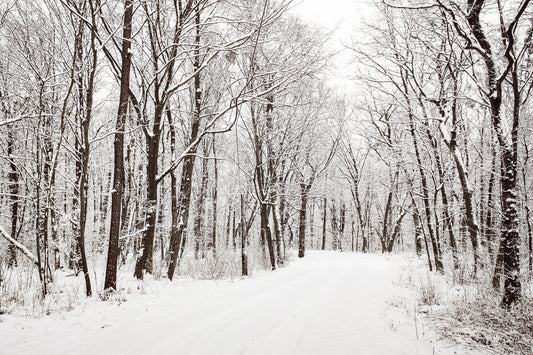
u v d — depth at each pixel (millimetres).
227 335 6480
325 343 6223
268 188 21391
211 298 10000
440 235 21297
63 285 10797
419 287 12750
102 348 5625
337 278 15328
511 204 8891
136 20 13422
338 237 47688
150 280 12492
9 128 11781
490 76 9781
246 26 13758
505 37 9969
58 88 12469
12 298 8094
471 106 15820
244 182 22625
